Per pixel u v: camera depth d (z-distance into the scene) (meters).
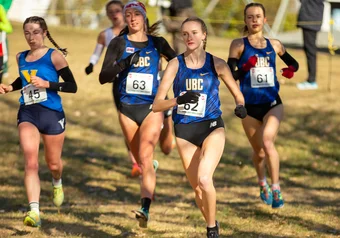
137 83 17.33
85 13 61.31
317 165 24.95
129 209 19.38
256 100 18.33
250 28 18.23
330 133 28.34
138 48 17.36
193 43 14.23
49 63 16.09
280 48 18.61
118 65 17.02
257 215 18.48
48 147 16.36
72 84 16.02
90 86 36.03
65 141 27.89
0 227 16.72
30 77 15.71
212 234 14.05
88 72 23.33
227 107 31.64
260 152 19.12
